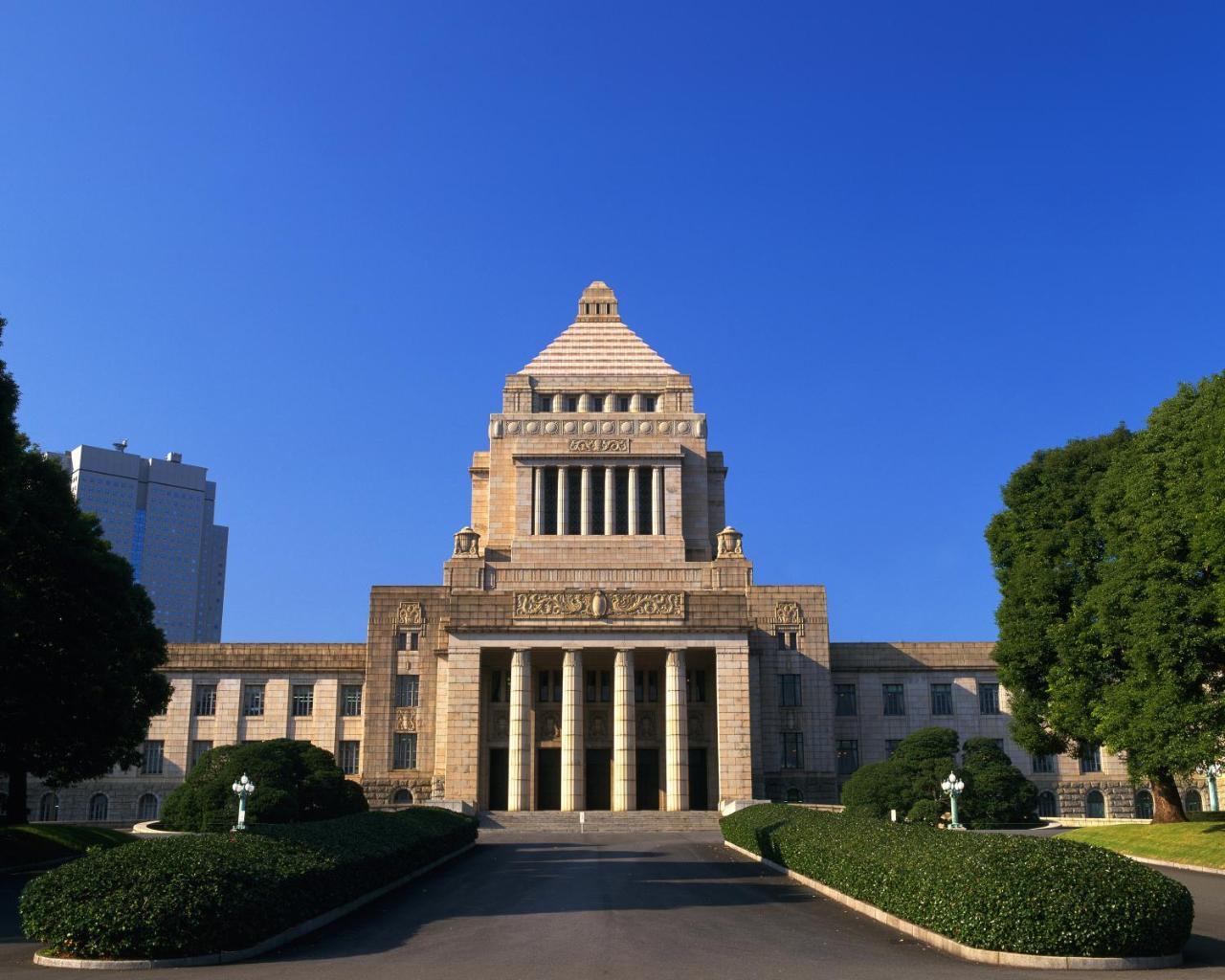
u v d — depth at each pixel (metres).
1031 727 57.41
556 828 70.38
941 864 24.70
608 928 27.44
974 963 22.38
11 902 34.31
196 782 60.94
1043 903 22.02
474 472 99.81
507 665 83.19
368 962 23.05
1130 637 46.16
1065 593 55.91
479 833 67.69
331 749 86.62
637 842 58.94
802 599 87.38
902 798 66.19
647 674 84.88
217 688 88.00
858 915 29.75
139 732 57.59
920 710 88.44
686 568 86.25
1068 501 56.78
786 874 41.22
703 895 34.56
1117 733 46.88
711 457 98.69
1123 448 53.47
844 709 88.38
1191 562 43.50
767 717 85.12
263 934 24.55
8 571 49.09
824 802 83.44
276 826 33.12
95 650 50.06
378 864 34.31
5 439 42.78
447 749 76.19
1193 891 35.06
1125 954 21.86
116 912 22.78
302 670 88.25
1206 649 43.66
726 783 75.19
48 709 49.31
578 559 90.75
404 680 85.44
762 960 22.75
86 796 85.19
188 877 23.50
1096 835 53.94
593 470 94.94
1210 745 42.25
